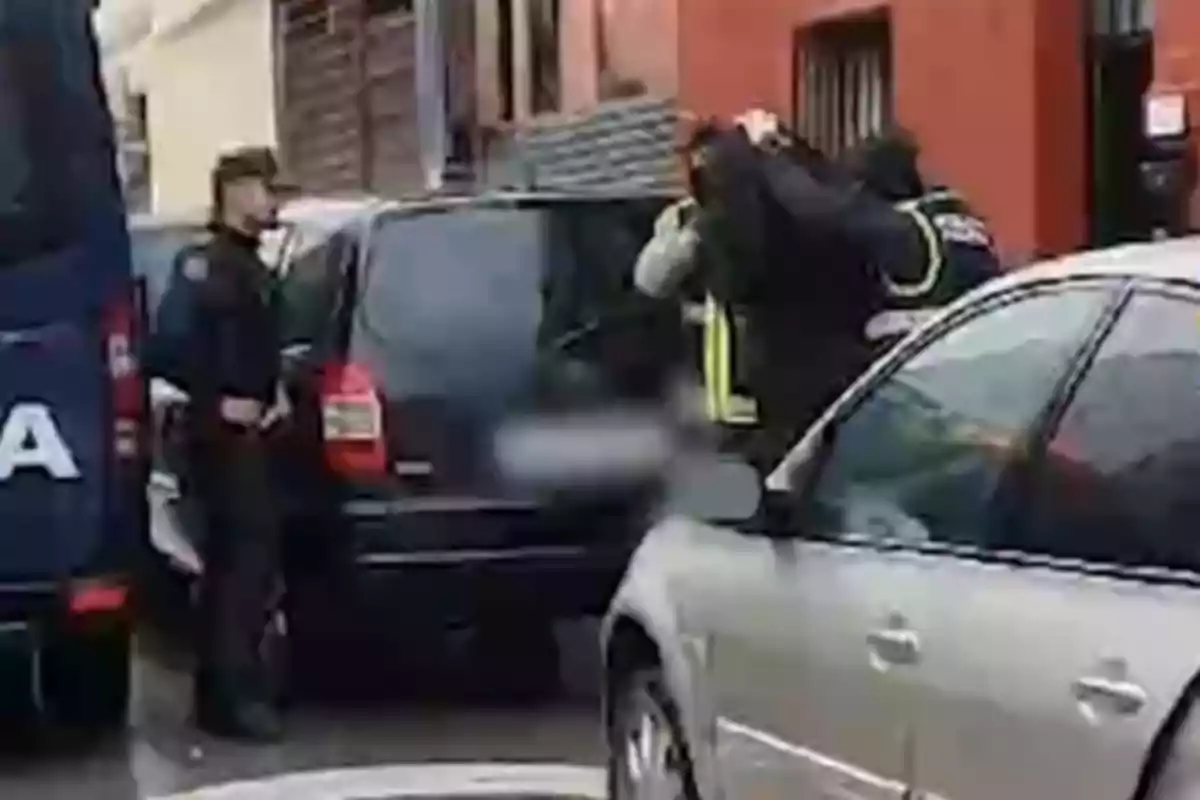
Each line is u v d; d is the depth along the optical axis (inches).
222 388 381.7
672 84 815.7
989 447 222.7
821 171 398.3
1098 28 588.1
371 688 415.2
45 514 325.4
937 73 642.2
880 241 391.5
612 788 293.3
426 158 1081.4
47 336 325.1
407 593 385.1
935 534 225.6
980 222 452.8
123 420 329.7
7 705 350.0
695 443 387.5
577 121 911.7
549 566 385.1
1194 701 182.1
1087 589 199.8
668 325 392.8
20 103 325.1
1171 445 201.3
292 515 386.6
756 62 751.1
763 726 248.5
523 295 391.2
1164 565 195.0
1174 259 214.4
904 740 218.8
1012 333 227.5
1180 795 182.1
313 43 1279.5
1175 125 534.6
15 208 324.8
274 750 374.6
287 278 403.9
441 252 391.2
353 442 382.0
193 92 1438.2
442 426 384.2
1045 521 210.8
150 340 386.0
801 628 239.6
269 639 397.4
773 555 248.7
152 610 448.5
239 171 377.4
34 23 325.7
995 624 207.3
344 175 1230.3
